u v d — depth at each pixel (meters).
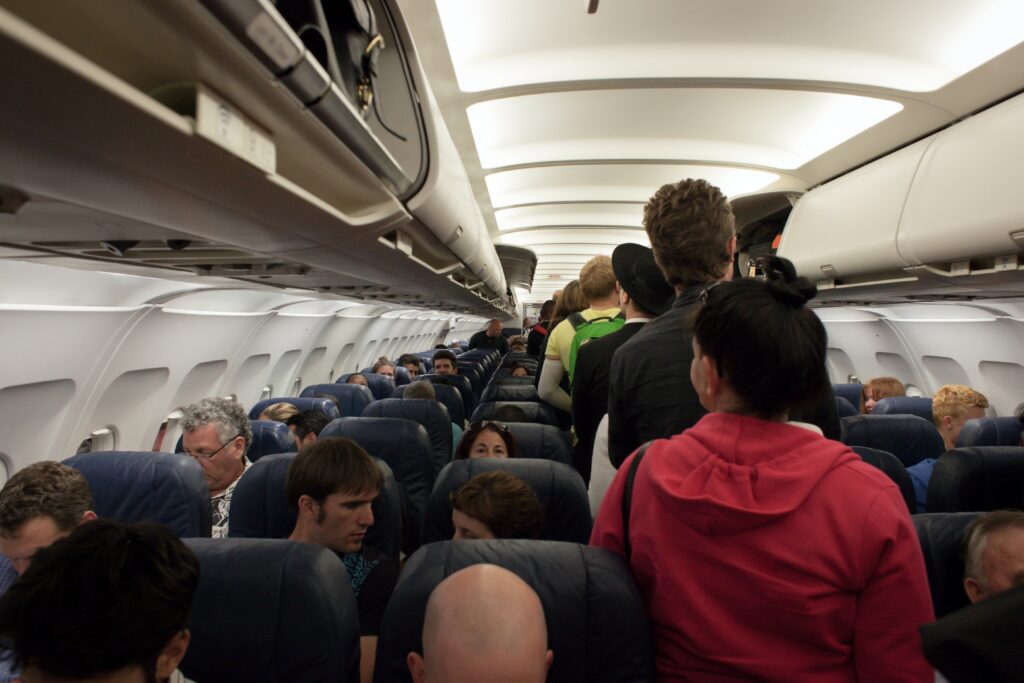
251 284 3.31
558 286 19.86
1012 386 5.11
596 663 1.02
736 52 2.96
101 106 0.70
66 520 1.58
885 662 0.74
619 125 4.09
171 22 0.69
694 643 0.83
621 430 1.46
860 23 2.62
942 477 2.32
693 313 0.96
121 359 3.21
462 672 0.76
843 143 3.61
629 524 1.01
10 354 2.41
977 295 3.68
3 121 0.72
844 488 0.78
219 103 0.89
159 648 0.83
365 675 1.69
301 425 3.16
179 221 1.42
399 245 2.26
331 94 0.99
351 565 2.00
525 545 1.14
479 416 4.34
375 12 1.41
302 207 1.37
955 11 2.45
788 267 0.86
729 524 0.80
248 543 1.32
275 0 0.92
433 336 18.98
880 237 3.29
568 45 2.95
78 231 1.54
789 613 0.77
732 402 0.88
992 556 1.41
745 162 4.44
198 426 2.58
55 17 0.67
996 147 2.55
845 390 6.54
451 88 3.24
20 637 0.77
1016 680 0.34
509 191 6.16
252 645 1.23
